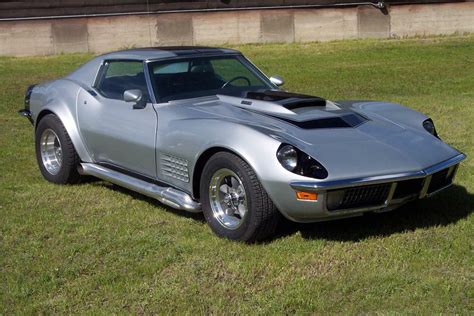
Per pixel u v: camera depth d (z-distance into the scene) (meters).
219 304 3.69
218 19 20.25
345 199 4.30
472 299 3.70
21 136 8.69
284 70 15.54
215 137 4.61
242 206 4.55
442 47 18.56
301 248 4.50
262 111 4.99
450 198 5.58
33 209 5.52
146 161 5.32
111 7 19.73
